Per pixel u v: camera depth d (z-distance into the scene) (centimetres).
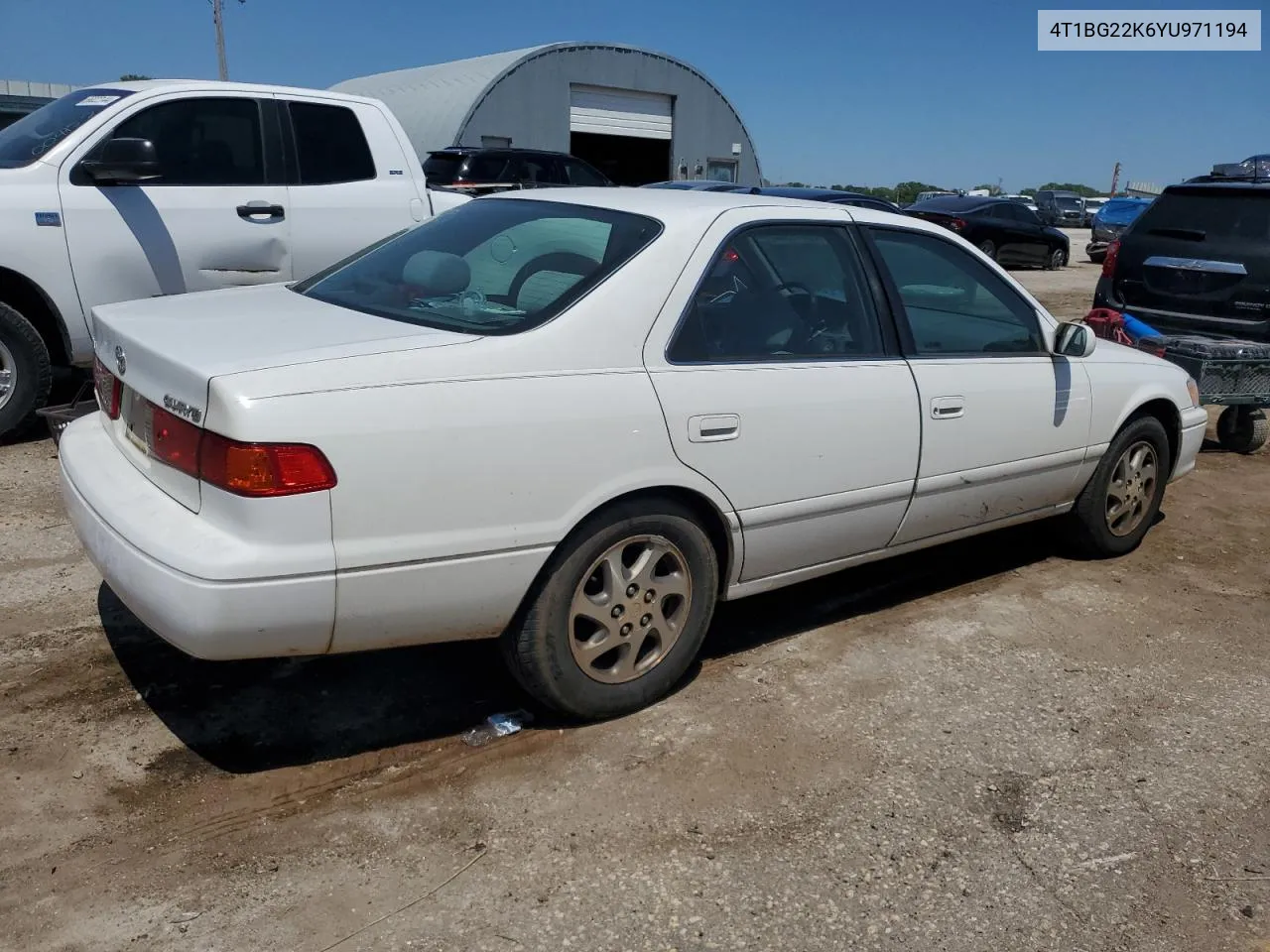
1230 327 742
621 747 328
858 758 329
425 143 2445
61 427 497
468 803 296
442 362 288
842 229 392
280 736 325
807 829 294
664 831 289
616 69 2616
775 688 370
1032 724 356
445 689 357
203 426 269
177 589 265
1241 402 696
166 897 255
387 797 297
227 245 636
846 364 375
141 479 304
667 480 323
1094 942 258
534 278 334
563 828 288
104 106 605
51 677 351
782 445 351
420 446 279
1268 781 329
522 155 1484
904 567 497
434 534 284
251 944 242
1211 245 752
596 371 311
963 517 432
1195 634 436
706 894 266
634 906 260
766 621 429
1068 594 471
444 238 384
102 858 267
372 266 381
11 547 454
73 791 292
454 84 2519
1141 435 502
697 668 383
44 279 578
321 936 245
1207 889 279
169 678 354
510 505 294
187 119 625
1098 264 2466
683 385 326
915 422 392
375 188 696
